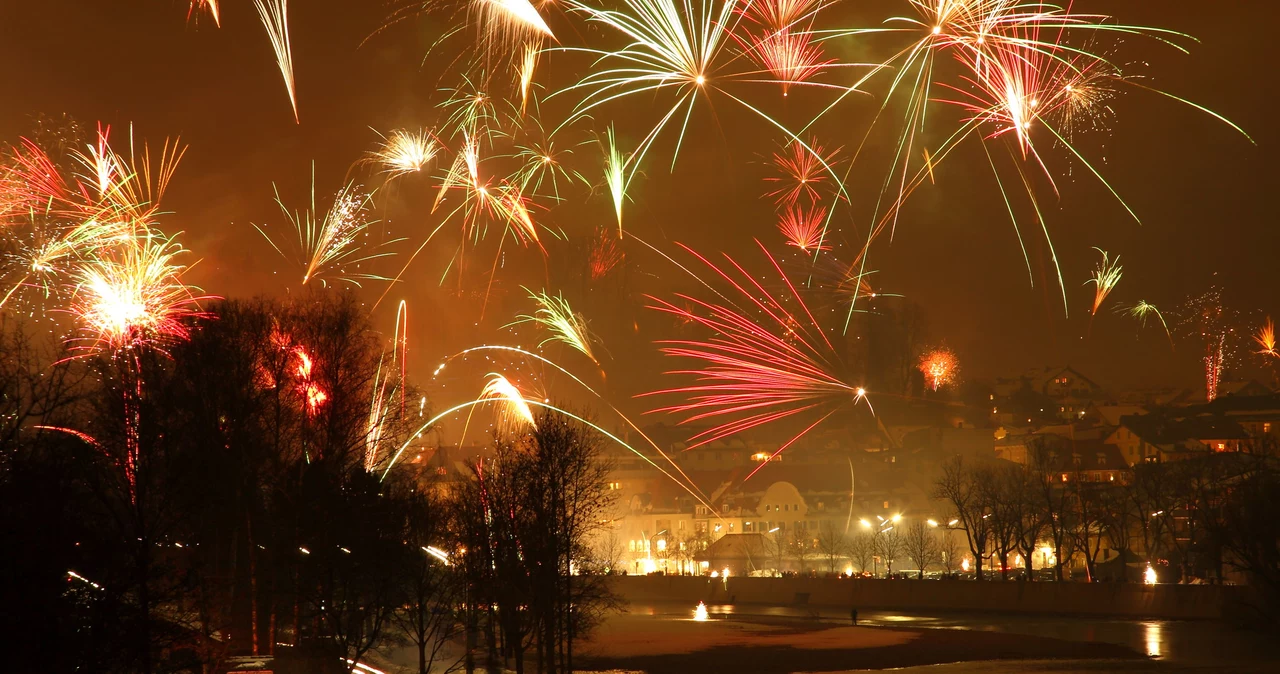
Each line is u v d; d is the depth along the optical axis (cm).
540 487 7019
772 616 12388
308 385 5888
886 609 12825
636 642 9981
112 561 3612
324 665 5322
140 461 4503
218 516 5288
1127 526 13725
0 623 3091
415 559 6144
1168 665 7594
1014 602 11844
